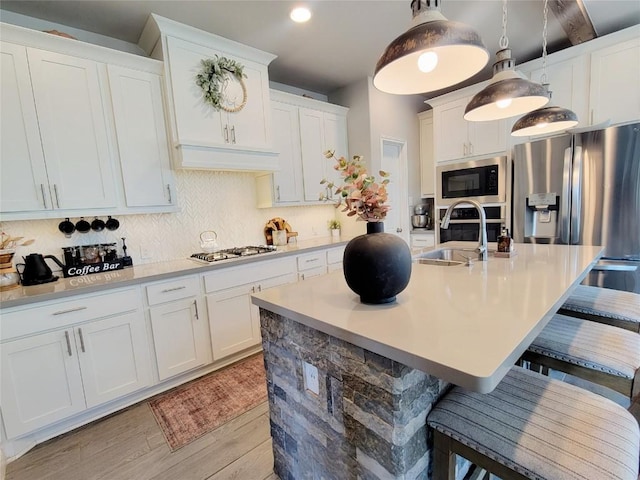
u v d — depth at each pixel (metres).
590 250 2.01
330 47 2.84
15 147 1.87
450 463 0.92
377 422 0.93
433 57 1.11
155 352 2.16
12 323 1.64
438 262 1.97
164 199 2.47
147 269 2.33
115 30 2.41
